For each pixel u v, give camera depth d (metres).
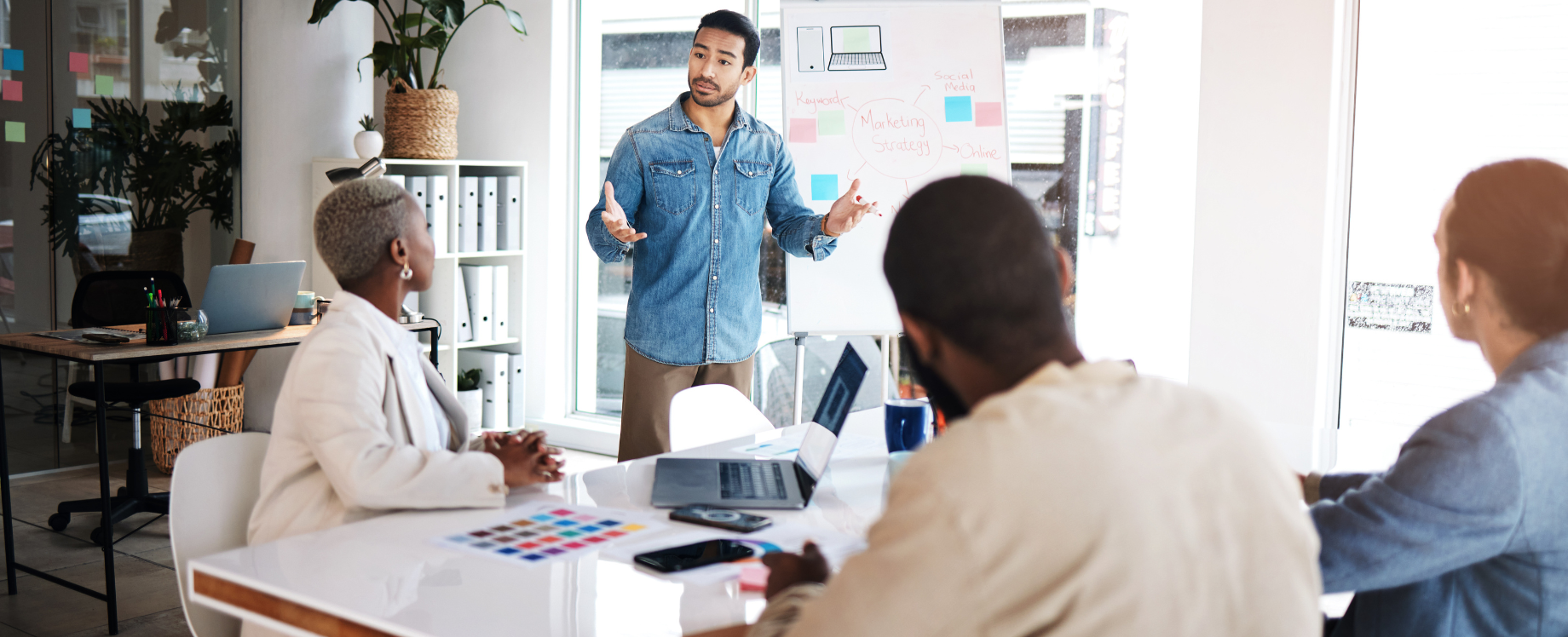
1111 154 4.14
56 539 3.75
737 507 1.76
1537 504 1.27
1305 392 3.63
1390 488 1.29
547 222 5.23
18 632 2.96
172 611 3.14
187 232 4.90
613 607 1.30
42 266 4.52
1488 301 1.36
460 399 5.03
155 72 4.75
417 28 5.48
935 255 0.88
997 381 0.91
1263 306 3.68
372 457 1.64
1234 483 0.82
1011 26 4.26
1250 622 0.79
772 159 3.29
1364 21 3.56
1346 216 3.64
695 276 3.19
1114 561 0.75
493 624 1.23
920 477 0.79
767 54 4.83
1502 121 3.40
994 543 0.74
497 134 5.36
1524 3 3.34
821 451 1.89
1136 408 0.83
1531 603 1.33
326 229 1.77
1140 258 4.12
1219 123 3.70
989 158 3.62
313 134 4.89
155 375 4.76
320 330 1.75
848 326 3.61
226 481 1.86
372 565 1.42
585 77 5.28
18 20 4.38
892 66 3.64
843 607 0.79
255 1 4.84
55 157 4.51
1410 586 1.42
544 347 5.33
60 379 4.61
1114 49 4.09
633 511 1.72
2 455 3.22
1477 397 1.31
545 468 1.83
